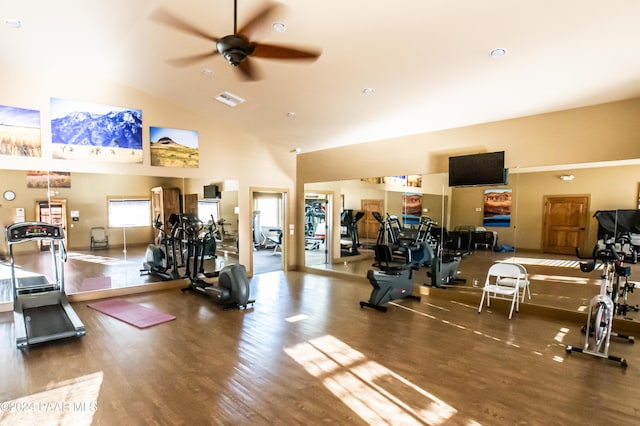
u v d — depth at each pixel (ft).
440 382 9.51
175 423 7.64
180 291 19.58
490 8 9.13
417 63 12.38
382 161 21.22
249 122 21.08
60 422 7.68
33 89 15.93
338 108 17.26
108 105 17.76
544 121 15.19
